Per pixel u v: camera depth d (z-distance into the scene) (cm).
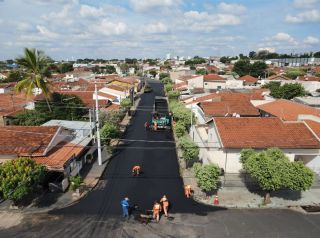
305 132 2733
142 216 2092
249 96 4997
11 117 3934
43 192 2431
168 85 9025
